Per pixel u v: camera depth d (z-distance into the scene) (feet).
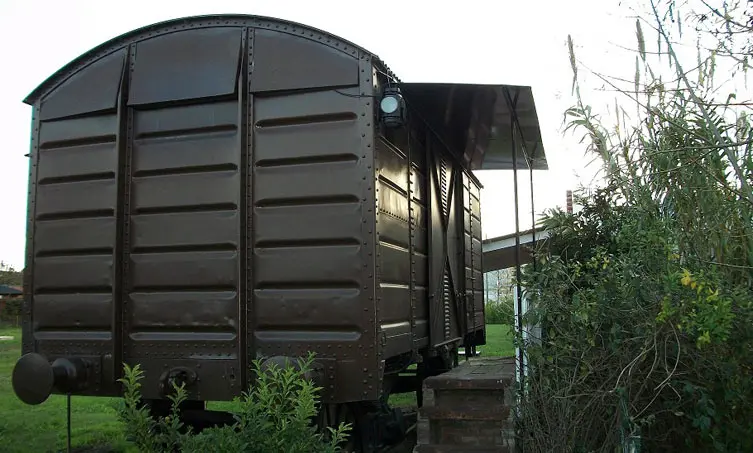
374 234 15.42
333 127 15.92
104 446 21.97
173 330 16.71
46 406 31.14
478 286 33.99
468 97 19.10
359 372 15.23
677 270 14.99
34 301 18.04
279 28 16.61
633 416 15.79
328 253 15.67
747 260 15.92
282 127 16.28
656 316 14.94
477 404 17.89
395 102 15.79
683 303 14.40
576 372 16.34
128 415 13.17
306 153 15.99
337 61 16.06
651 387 16.47
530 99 19.27
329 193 15.75
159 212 17.11
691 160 14.30
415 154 21.39
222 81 16.61
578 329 16.52
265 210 16.17
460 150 27.61
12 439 22.65
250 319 16.02
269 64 16.47
